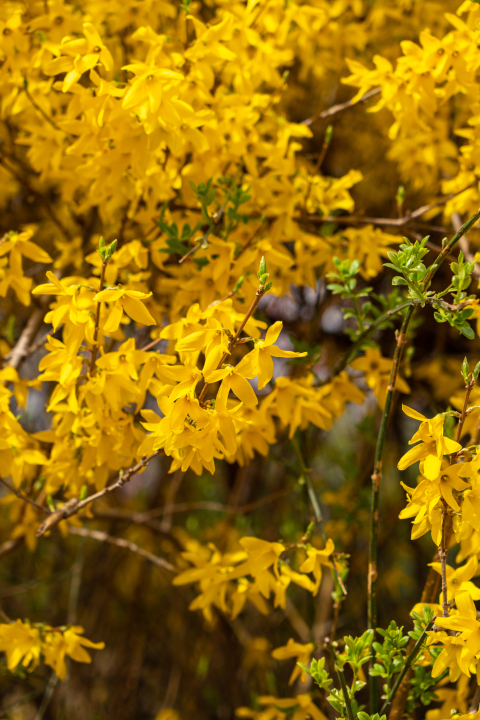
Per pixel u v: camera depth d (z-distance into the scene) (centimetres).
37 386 93
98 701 178
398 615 169
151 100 88
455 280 84
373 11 121
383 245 102
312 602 103
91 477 94
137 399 89
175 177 98
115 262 94
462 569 86
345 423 185
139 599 185
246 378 83
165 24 105
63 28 98
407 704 90
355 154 157
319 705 96
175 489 125
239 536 124
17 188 129
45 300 105
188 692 170
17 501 100
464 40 93
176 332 88
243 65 100
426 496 83
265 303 124
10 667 91
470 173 99
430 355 168
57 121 100
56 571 187
